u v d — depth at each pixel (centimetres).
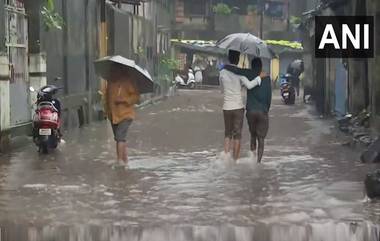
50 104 1825
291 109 3694
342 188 1280
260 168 1550
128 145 2023
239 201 1163
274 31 7806
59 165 1596
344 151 1855
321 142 2078
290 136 2267
